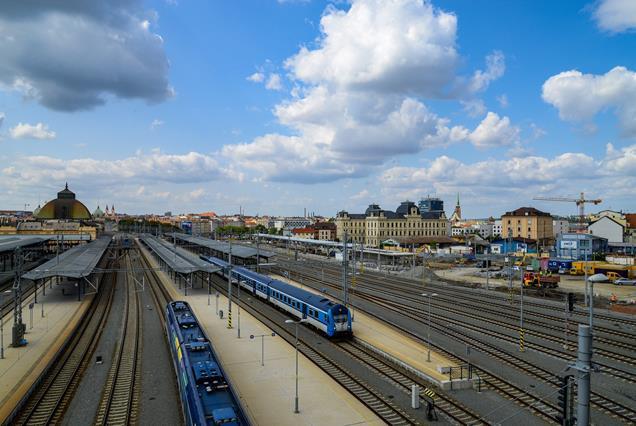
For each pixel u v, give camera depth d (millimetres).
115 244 168375
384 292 75625
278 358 36719
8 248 80625
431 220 195125
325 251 163500
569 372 33781
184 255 99125
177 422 25234
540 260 103750
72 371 33406
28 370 32750
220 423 19469
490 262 124375
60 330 44969
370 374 33469
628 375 33438
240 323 49469
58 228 179500
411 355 37375
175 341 33844
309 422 25203
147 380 31531
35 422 25328
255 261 111812
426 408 27328
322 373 33219
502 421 25641
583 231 162875
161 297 66812
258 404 27500
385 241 171125
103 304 61062
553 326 49781
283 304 55969
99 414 26203
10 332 44656
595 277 19250
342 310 43438
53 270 59188
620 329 48469
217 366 25469
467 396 29297
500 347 40875
